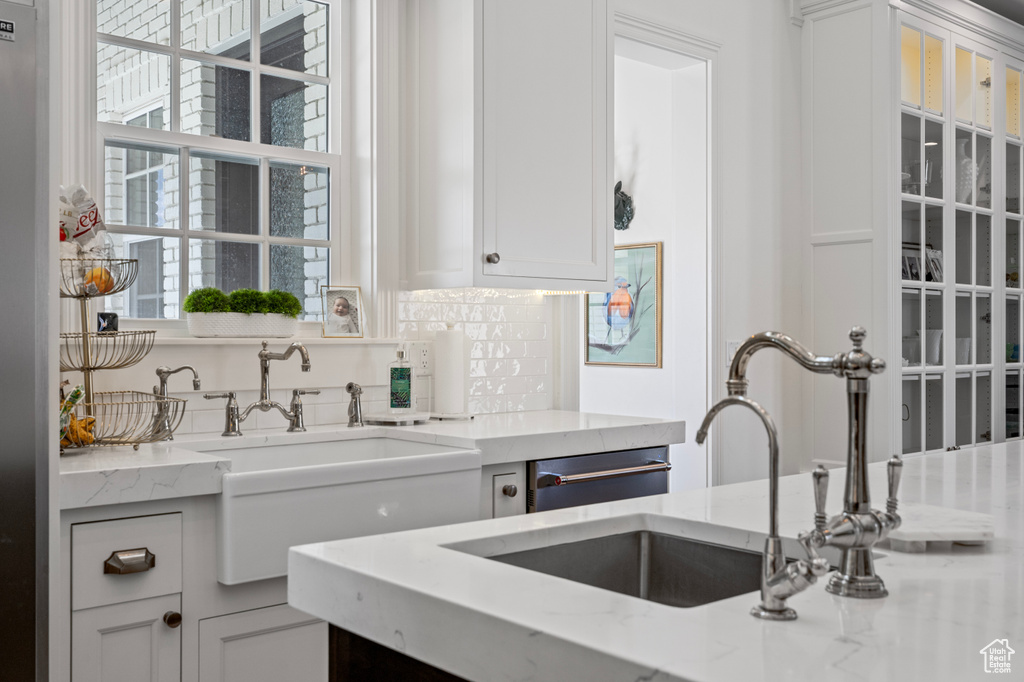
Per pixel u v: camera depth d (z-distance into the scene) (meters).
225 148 2.93
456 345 3.18
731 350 4.06
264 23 3.05
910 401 4.21
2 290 1.80
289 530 2.14
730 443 4.05
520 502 2.74
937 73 4.40
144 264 2.75
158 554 1.99
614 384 4.57
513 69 3.02
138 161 2.75
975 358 4.59
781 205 4.30
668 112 4.29
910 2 4.23
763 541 1.43
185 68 2.86
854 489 1.12
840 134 4.24
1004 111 4.80
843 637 0.94
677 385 4.19
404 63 3.20
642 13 3.70
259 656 2.15
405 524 2.37
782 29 4.33
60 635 1.86
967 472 2.13
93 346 2.43
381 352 3.11
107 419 2.48
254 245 3.00
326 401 2.98
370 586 1.20
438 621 1.09
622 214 4.50
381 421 2.98
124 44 2.71
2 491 1.78
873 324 4.12
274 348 2.83
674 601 1.58
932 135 4.37
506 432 2.76
